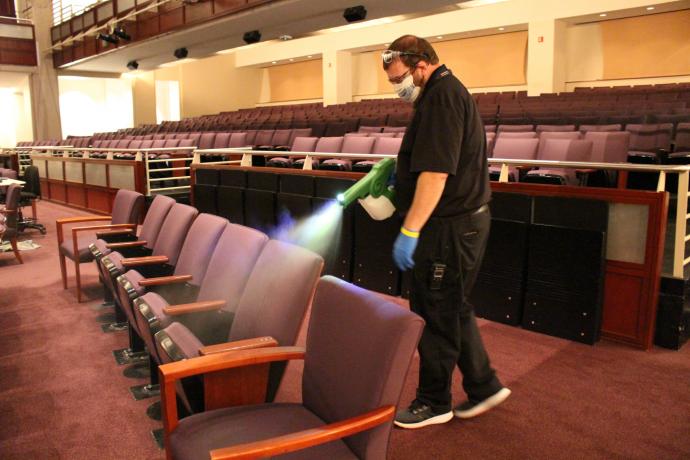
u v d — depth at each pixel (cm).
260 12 839
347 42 1489
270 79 1889
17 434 212
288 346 171
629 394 239
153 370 243
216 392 163
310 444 122
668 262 332
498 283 324
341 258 410
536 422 217
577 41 1217
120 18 1132
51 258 505
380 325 142
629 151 504
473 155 191
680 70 1102
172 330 195
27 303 372
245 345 168
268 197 469
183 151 729
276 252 202
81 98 1692
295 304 181
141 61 1324
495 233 322
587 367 266
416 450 198
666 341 288
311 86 1750
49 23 1427
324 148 607
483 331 313
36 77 1436
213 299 231
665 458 193
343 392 147
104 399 239
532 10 1145
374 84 1555
